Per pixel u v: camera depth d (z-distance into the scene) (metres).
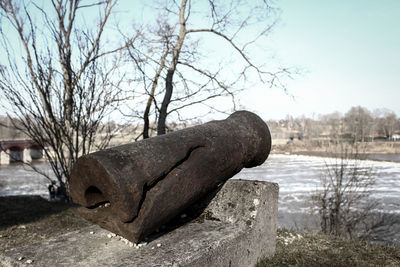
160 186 2.41
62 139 7.35
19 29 6.48
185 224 3.06
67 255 2.29
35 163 21.98
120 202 2.15
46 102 6.84
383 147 41.00
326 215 8.67
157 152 2.49
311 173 19.58
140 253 2.31
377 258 3.47
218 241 2.57
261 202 3.11
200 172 2.72
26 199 7.41
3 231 4.74
